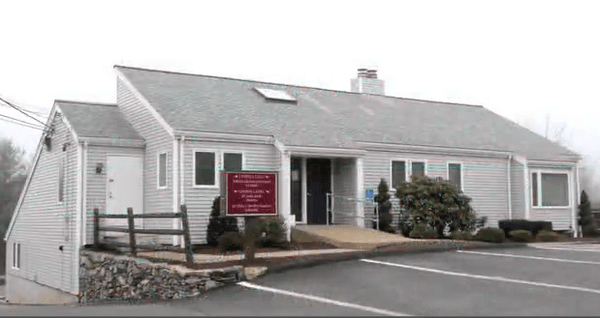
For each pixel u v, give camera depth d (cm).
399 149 2459
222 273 1430
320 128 2383
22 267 2619
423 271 1515
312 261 1625
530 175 2731
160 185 2077
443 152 2575
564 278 1411
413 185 2314
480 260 1712
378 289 1280
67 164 2181
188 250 1476
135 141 2158
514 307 1067
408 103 3161
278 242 1911
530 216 2705
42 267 2386
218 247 1884
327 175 2397
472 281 1367
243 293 1324
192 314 1031
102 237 1995
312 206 2350
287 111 2483
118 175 2133
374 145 2389
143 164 2183
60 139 2261
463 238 2230
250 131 2123
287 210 2089
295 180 2306
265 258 1623
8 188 6228
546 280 1383
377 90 3231
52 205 2309
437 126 2847
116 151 2139
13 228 2769
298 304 1150
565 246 2203
